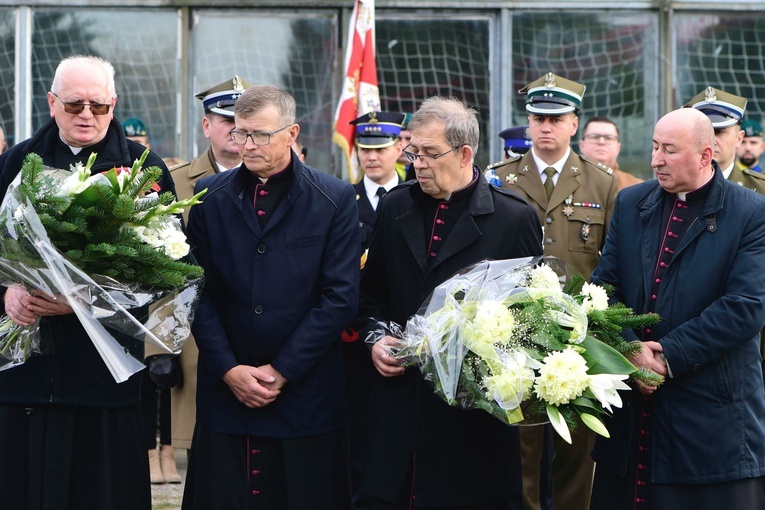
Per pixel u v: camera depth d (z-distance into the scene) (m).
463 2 11.38
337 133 10.05
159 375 7.23
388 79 11.45
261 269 5.92
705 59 11.62
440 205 6.04
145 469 5.99
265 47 11.36
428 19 11.42
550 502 7.70
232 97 7.68
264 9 11.33
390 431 6.00
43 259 5.29
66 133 5.81
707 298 5.87
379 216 6.25
